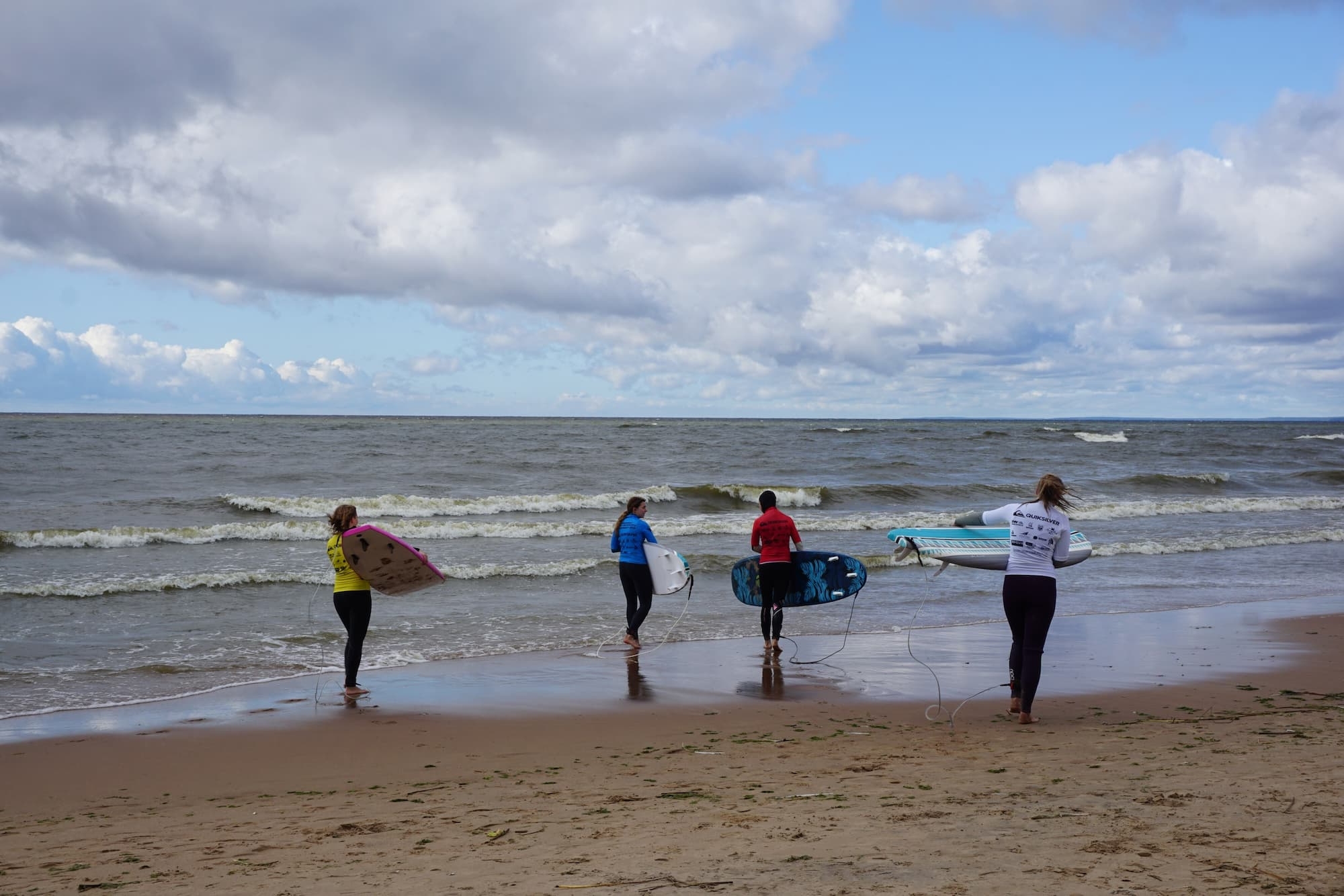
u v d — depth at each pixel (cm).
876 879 312
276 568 1500
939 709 770
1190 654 989
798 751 629
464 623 1171
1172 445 5741
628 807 471
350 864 381
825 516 2375
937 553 849
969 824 385
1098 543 1970
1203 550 1906
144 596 1271
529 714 767
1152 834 352
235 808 527
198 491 2594
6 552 1648
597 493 2766
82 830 487
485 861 372
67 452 3641
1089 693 814
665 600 1347
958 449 5069
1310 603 1341
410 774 604
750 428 9019
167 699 813
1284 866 305
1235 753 545
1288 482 3644
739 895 302
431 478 3084
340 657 985
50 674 891
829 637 1112
